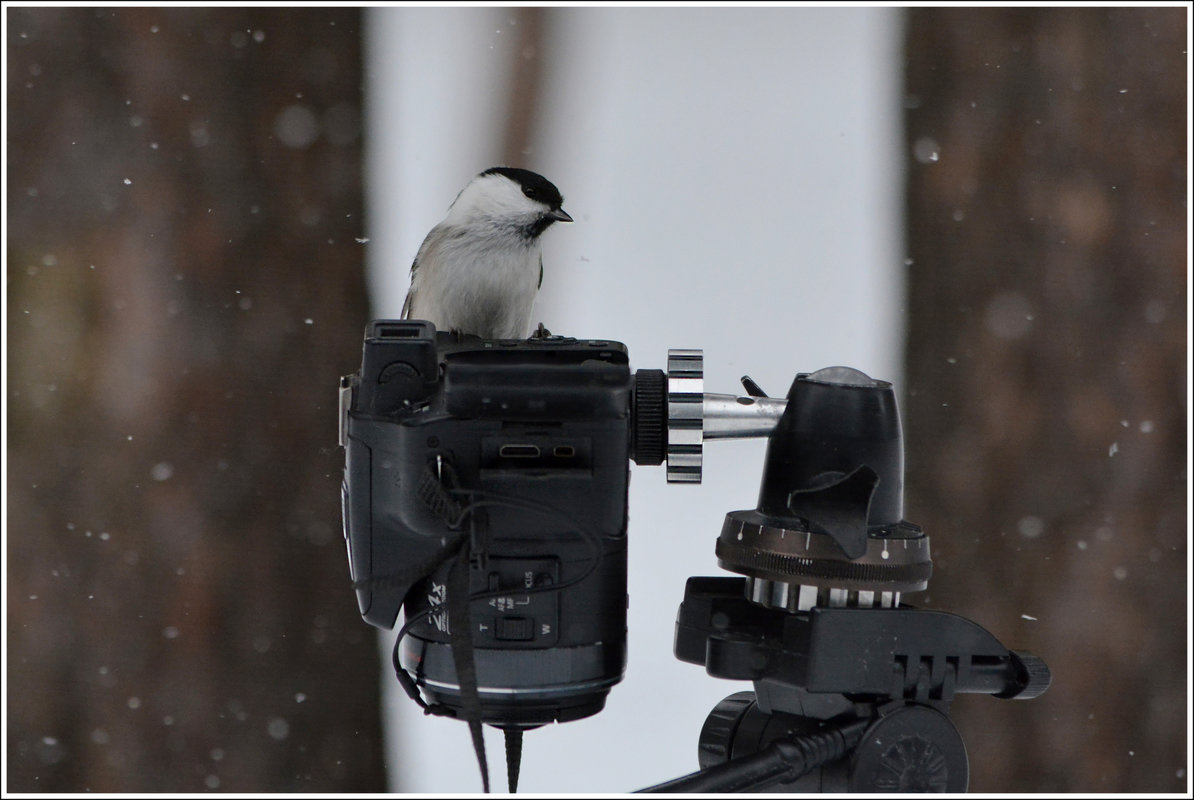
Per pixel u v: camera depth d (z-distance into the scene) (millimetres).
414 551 3277
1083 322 8453
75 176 8539
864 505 3096
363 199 8758
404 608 3373
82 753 8680
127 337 8547
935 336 8570
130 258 8547
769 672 3186
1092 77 8422
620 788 8086
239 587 8648
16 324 8586
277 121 8625
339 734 8742
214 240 8578
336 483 8664
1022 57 8492
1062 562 8438
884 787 3055
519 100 10164
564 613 3230
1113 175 8430
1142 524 8438
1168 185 8406
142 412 8570
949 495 8500
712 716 3520
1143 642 8453
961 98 8562
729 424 3295
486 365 3154
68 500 8633
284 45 8633
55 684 8680
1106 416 8438
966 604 8461
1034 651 8477
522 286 6914
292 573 8672
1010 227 8500
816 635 3090
